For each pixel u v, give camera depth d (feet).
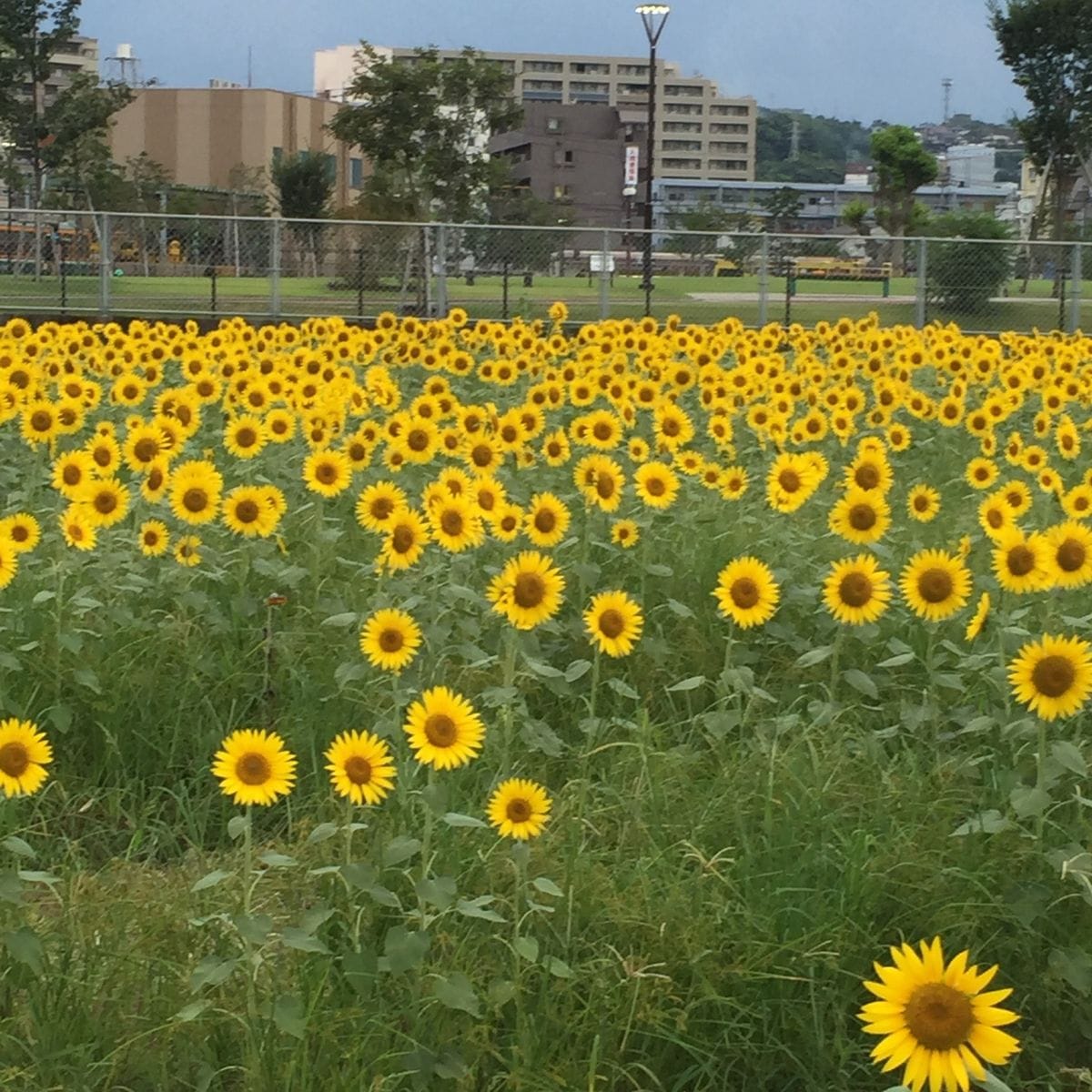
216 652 19.10
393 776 14.15
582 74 542.57
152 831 15.76
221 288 78.28
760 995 12.17
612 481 20.16
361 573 20.92
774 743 15.39
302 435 28.84
